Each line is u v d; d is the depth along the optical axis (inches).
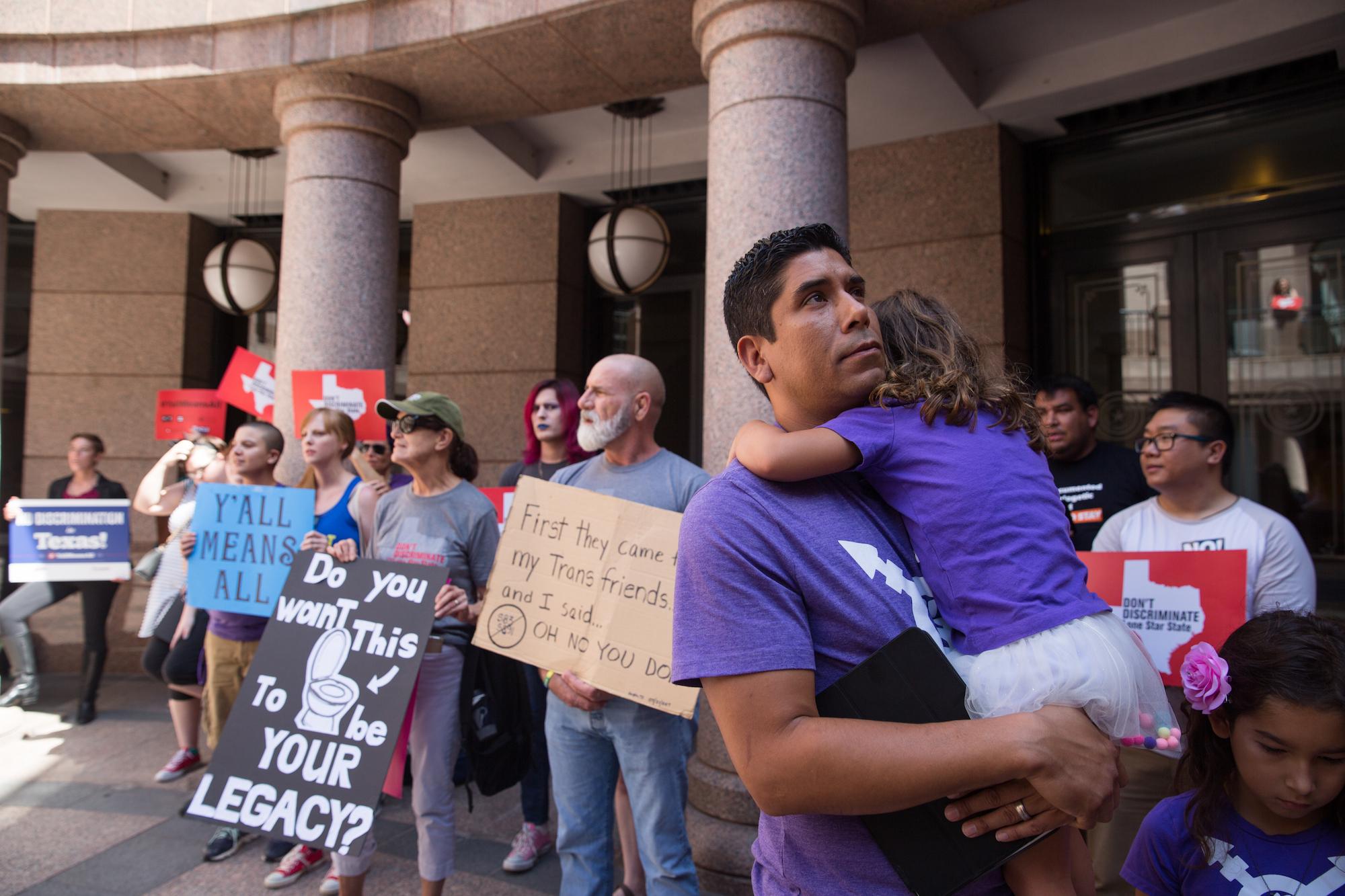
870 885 42.2
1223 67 171.8
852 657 42.4
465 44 165.6
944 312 51.2
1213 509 102.1
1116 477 129.1
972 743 37.2
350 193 179.8
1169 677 94.2
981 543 42.1
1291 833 59.8
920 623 42.8
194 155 253.6
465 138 220.7
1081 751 37.6
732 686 40.9
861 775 37.5
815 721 39.4
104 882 127.8
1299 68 171.5
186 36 182.7
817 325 46.8
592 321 260.1
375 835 144.3
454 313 256.2
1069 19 171.0
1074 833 48.3
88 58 185.8
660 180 242.2
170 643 168.9
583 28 158.6
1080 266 198.1
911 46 170.2
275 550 139.6
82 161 242.5
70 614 256.5
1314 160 172.6
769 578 41.6
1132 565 97.9
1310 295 173.8
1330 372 171.6
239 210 276.4
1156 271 190.4
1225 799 62.2
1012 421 46.3
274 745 107.6
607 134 232.8
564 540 98.6
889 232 205.0
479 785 115.3
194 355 278.5
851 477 46.8
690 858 95.8
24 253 288.7
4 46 186.5
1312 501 172.6
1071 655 39.3
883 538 44.8
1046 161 203.8
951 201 198.5
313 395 168.9
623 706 95.4
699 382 245.0
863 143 208.4
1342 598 168.2
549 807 159.8
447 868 111.2
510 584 99.0
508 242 253.1
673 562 94.0
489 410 250.7
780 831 45.1
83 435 221.8
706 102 213.6
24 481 272.4
